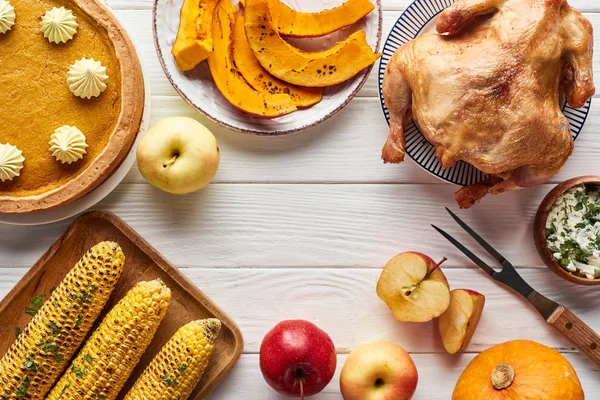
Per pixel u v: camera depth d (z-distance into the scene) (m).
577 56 0.89
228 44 0.95
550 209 0.95
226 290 0.98
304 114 0.97
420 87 0.89
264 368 0.92
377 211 0.99
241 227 0.99
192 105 0.95
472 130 0.88
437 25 0.90
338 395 0.98
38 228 0.97
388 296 0.96
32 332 0.90
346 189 0.99
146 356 0.96
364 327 0.99
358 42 0.93
